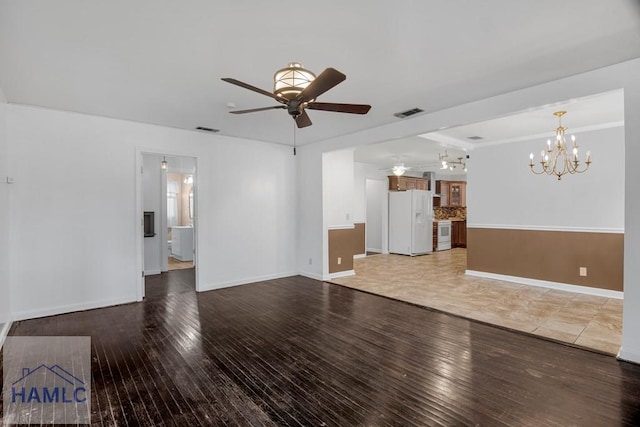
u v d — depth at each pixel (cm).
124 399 206
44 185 364
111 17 192
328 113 384
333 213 569
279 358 263
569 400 203
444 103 350
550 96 292
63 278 376
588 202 454
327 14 191
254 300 432
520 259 520
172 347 284
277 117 402
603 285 440
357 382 226
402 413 191
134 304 414
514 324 335
